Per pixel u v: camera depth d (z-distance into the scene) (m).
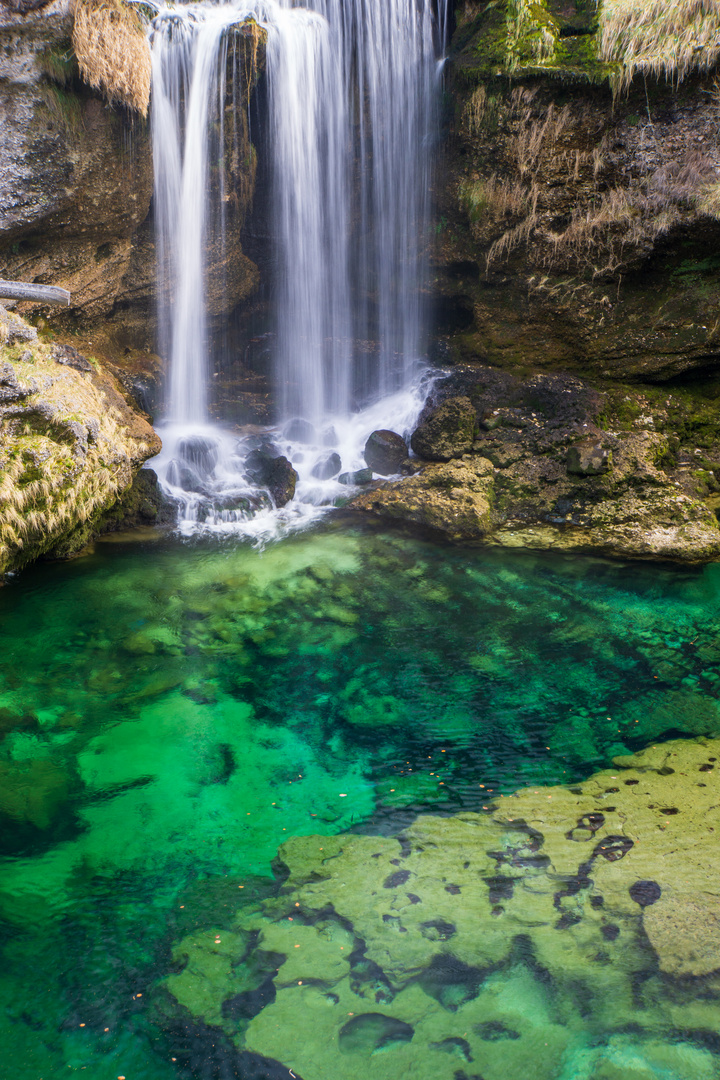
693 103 6.45
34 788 3.70
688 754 3.92
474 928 2.94
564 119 6.84
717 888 3.08
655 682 4.53
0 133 5.74
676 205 6.66
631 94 6.59
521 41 6.86
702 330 7.00
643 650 4.84
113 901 3.09
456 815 3.54
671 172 6.62
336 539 6.33
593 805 3.58
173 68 6.60
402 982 2.75
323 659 4.77
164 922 3.00
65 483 5.36
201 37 6.61
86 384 6.06
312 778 3.81
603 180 6.95
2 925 2.97
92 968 2.80
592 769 3.83
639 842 3.34
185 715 4.26
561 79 6.70
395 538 6.34
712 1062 2.45
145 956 2.86
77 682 4.49
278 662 4.73
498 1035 2.55
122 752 3.97
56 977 2.77
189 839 3.42
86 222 6.56
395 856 3.31
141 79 6.08
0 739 4.02
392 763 3.91
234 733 4.13
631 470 6.65
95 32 5.66
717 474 6.84
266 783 3.78
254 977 2.77
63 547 5.80
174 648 4.84
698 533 6.15
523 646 4.89
